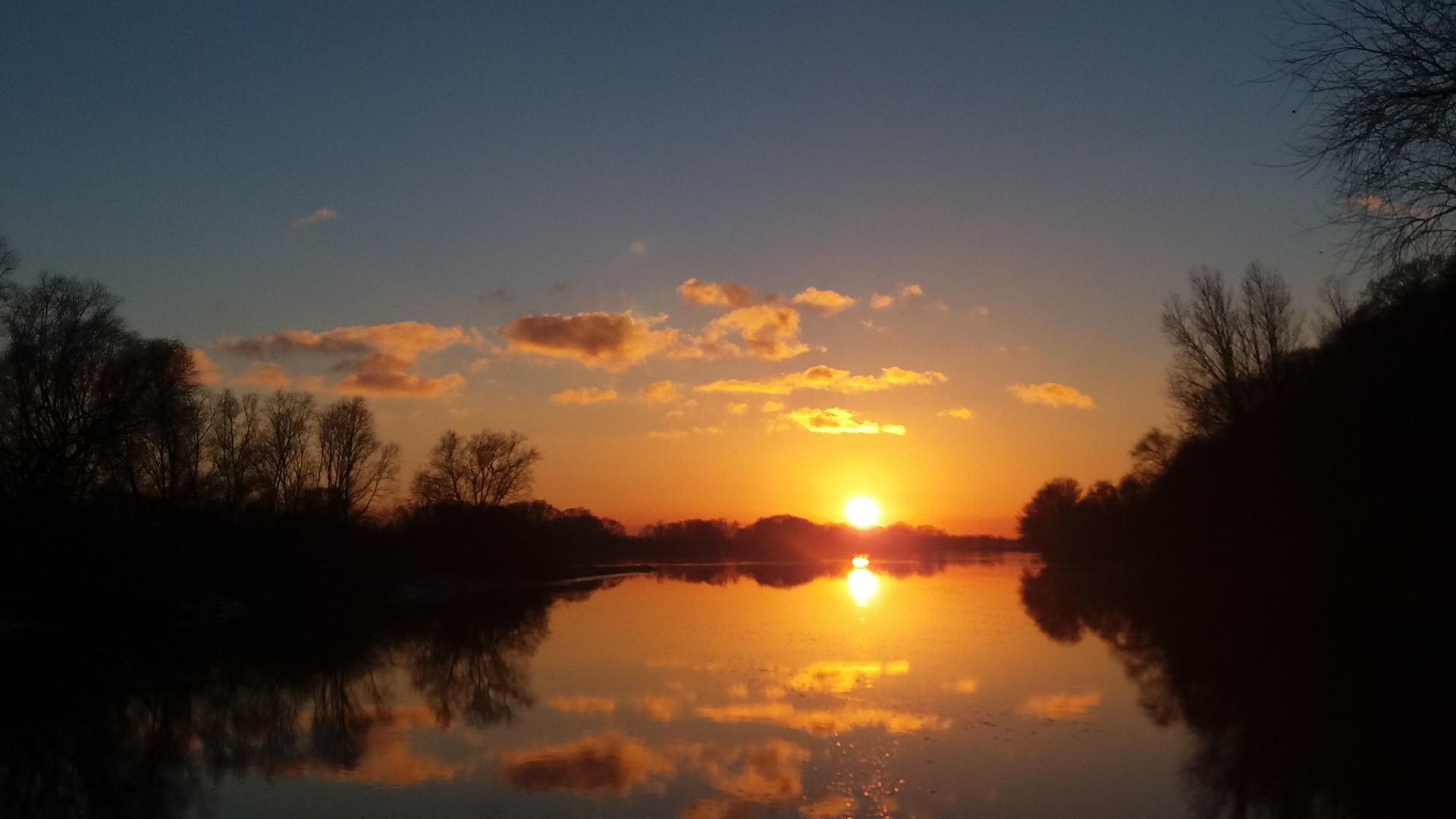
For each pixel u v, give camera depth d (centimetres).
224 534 6000
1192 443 5950
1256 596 4741
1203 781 1565
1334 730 1955
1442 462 2844
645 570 12306
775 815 1394
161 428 5125
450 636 4069
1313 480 3819
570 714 2167
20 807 1505
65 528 4556
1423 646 3095
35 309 4688
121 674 2959
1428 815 1388
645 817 1386
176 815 1449
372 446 8681
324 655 3419
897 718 2077
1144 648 3272
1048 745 1814
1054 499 15812
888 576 9900
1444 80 1176
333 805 1479
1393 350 2853
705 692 2425
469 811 1434
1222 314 5478
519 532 9869
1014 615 4672
